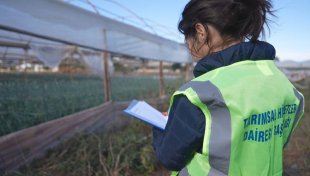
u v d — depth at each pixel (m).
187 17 1.13
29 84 9.25
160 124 1.25
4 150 3.71
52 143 4.68
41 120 5.03
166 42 10.02
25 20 3.77
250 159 1.01
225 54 1.04
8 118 4.72
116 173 3.80
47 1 4.14
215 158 0.98
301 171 4.09
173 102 1.08
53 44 10.55
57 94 7.44
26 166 4.00
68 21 4.69
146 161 4.27
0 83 9.19
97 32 5.68
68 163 4.02
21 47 11.01
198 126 0.98
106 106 6.48
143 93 10.55
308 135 5.80
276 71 1.13
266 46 1.10
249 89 0.99
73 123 5.26
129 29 7.14
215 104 0.95
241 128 0.95
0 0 3.40
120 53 6.72
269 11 1.15
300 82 24.11
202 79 1.01
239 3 1.04
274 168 1.10
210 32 1.09
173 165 1.10
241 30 1.07
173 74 25.66
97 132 5.69
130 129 5.79
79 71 22.30
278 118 1.08
